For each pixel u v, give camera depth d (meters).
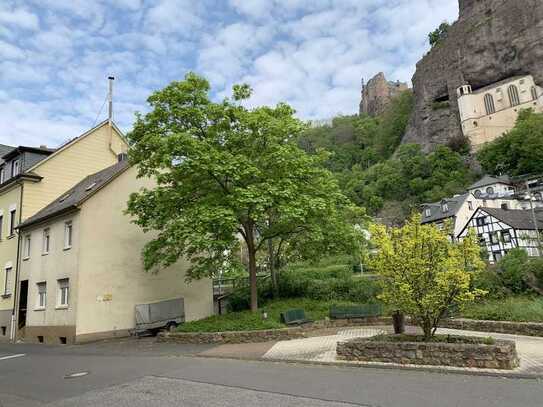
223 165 16.08
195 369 10.68
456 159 93.06
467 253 10.30
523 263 20.05
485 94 103.56
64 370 11.91
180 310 22.44
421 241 10.30
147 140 17.28
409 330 16.20
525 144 80.06
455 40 112.88
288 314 17.20
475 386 7.70
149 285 22.19
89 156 28.38
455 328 16.16
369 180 99.94
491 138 100.75
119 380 9.84
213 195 16.95
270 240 21.59
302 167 17.50
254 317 17.28
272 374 9.59
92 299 20.16
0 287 26.70
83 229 20.52
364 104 180.12
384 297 10.80
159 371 10.65
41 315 22.23
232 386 8.53
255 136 17.45
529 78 97.12
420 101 117.62
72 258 20.55
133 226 22.25
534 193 66.25
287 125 17.44
